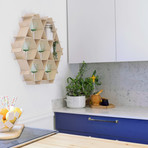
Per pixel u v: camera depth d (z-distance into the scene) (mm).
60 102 2895
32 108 2469
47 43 2551
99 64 3201
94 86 3221
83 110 2697
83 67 3248
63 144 1354
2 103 1882
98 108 2820
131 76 2971
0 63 2133
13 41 2271
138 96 2926
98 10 2781
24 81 2377
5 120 1647
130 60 2574
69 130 2672
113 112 2523
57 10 2865
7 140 1453
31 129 1730
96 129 2504
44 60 2562
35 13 2533
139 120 2258
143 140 2236
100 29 2771
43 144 1368
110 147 1275
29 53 2398
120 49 2637
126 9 2578
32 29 2447
